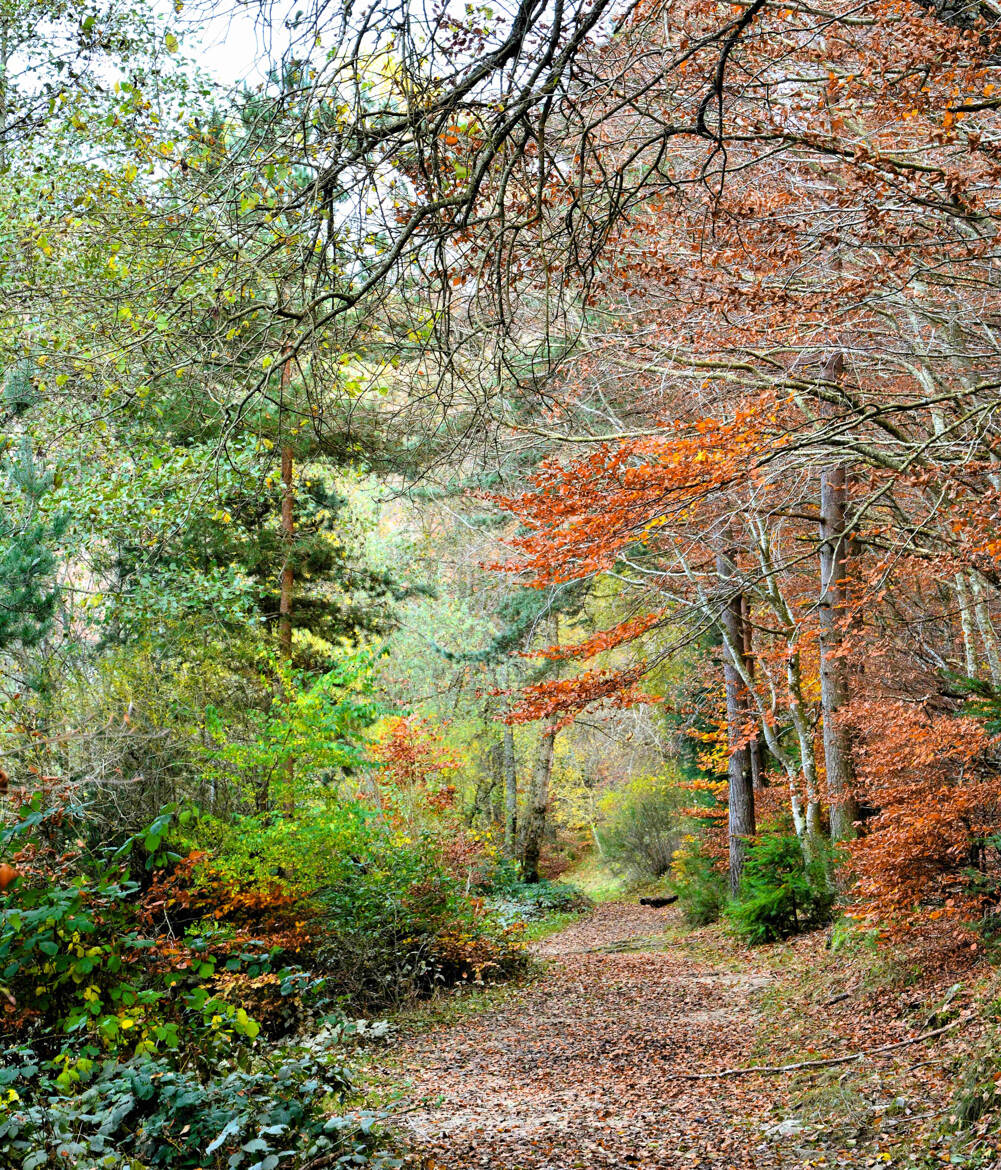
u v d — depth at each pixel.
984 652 15.27
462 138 4.93
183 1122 4.96
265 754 11.96
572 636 32.59
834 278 10.05
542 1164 6.59
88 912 5.41
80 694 11.34
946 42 6.37
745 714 17.52
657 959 16.83
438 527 27.03
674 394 13.73
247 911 11.50
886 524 11.90
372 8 4.17
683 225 9.35
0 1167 4.27
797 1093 7.71
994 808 9.48
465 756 26.84
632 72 8.16
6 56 10.54
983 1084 5.94
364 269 5.04
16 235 9.17
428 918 14.38
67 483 10.70
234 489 12.42
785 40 8.09
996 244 7.65
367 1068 9.71
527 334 12.30
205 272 5.32
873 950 10.98
